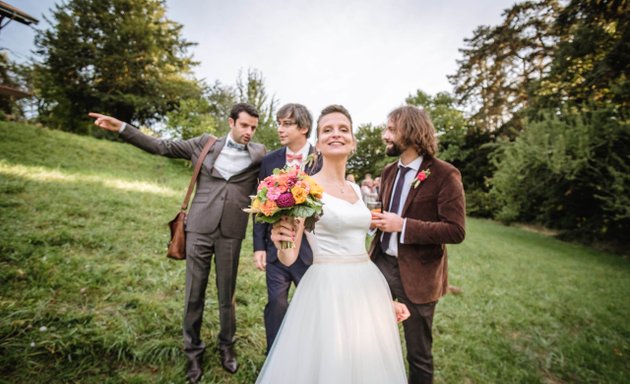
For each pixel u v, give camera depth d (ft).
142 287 9.59
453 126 87.45
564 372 8.96
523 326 11.51
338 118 5.43
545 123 38.60
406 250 6.03
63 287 8.60
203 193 7.06
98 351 6.68
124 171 33.32
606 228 39.06
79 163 30.83
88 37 73.77
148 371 6.54
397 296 6.36
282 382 4.52
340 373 4.25
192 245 6.81
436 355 8.91
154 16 82.84
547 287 17.19
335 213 5.09
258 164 7.48
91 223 14.06
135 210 17.74
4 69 50.44
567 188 40.40
